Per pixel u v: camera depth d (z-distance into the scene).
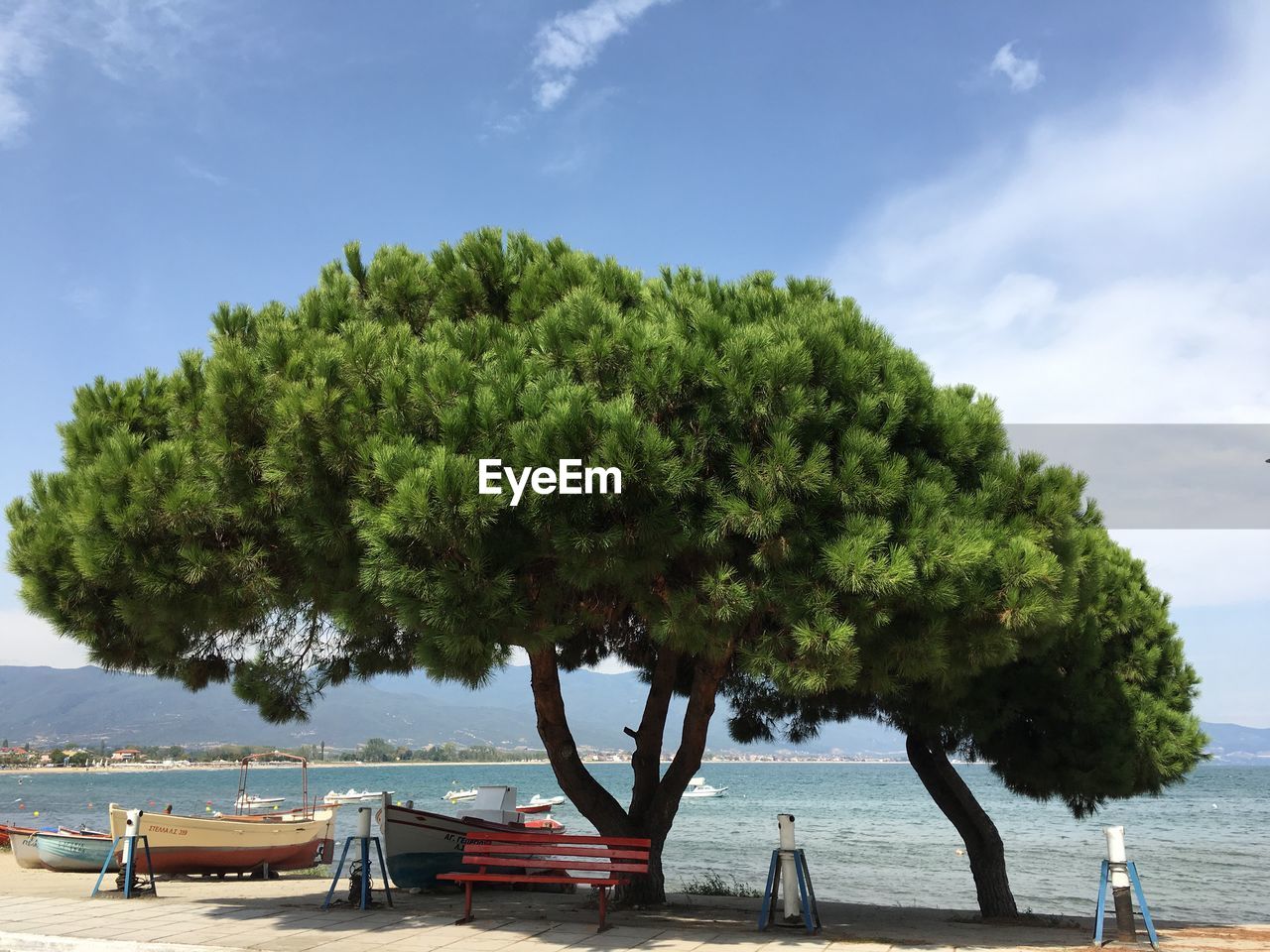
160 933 9.37
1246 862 31.17
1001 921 13.05
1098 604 12.97
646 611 8.52
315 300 10.16
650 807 12.16
